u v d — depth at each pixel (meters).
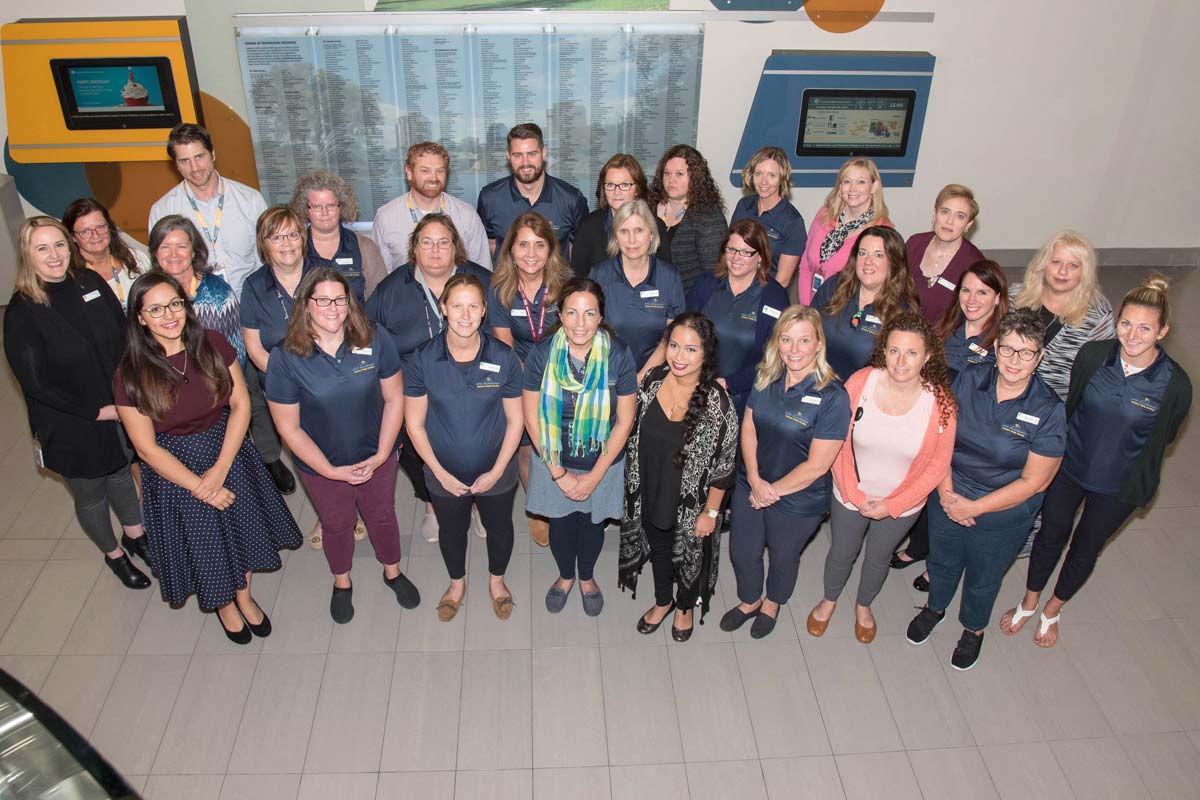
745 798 2.90
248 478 3.20
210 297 3.59
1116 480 3.03
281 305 3.48
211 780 2.92
